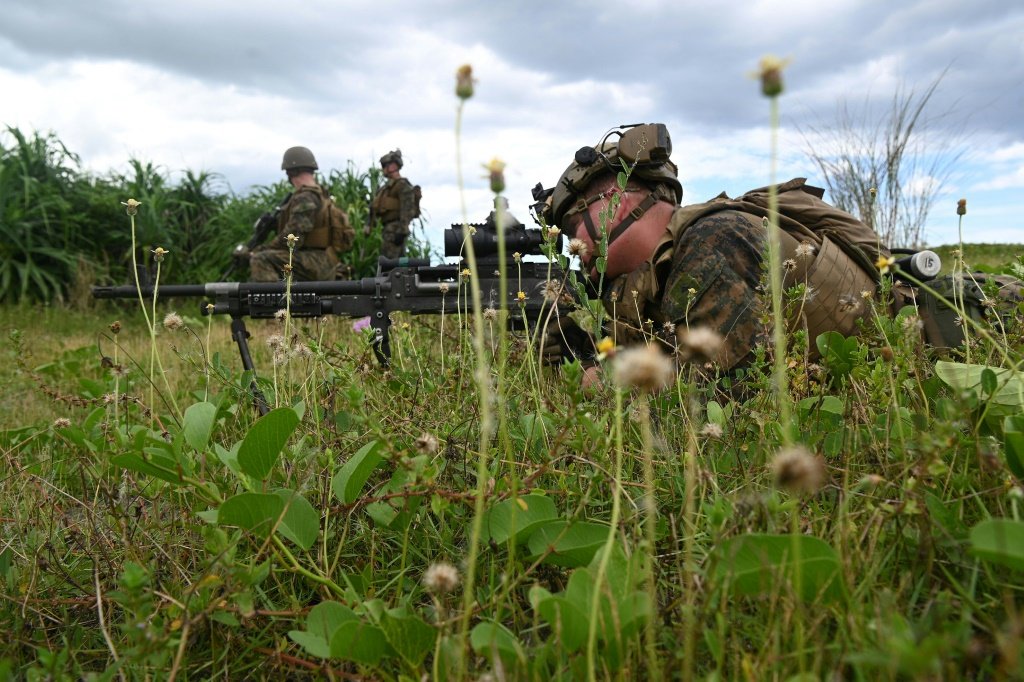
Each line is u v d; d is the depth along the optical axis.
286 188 10.96
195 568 1.44
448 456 1.62
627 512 1.40
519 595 1.28
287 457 1.62
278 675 1.22
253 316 3.68
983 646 0.84
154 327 1.93
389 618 1.05
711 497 1.40
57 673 1.09
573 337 3.15
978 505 1.29
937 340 2.33
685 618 0.93
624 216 2.84
